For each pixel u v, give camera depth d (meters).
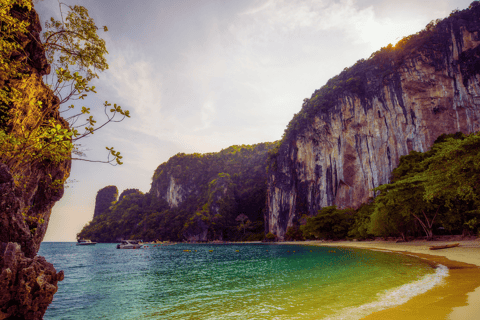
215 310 10.62
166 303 12.61
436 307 7.84
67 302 13.93
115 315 11.05
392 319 7.16
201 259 41.88
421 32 97.94
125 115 5.82
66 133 5.25
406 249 35.16
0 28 5.86
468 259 20.19
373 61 107.00
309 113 123.81
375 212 46.25
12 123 6.42
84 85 5.85
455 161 20.47
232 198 189.25
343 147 106.81
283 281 16.48
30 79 7.29
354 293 11.54
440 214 40.41
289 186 133.62
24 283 4.80
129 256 57.09
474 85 83.25
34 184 7.93
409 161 58.38
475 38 85.69
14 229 5.07
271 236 134.50
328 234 82.62
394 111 94.50
